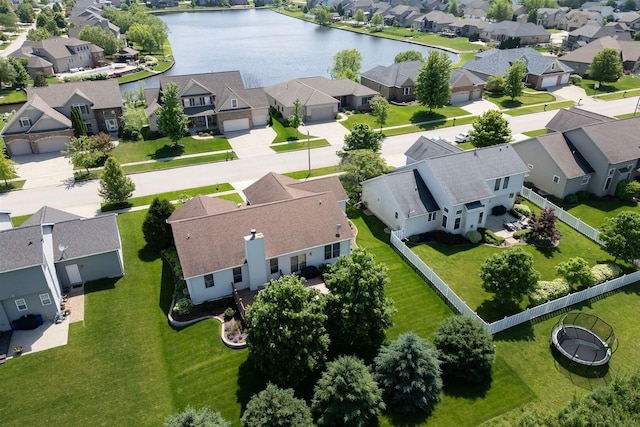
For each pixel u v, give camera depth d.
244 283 34.94
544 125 74.44
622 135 50.81
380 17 178.38
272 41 163.62
